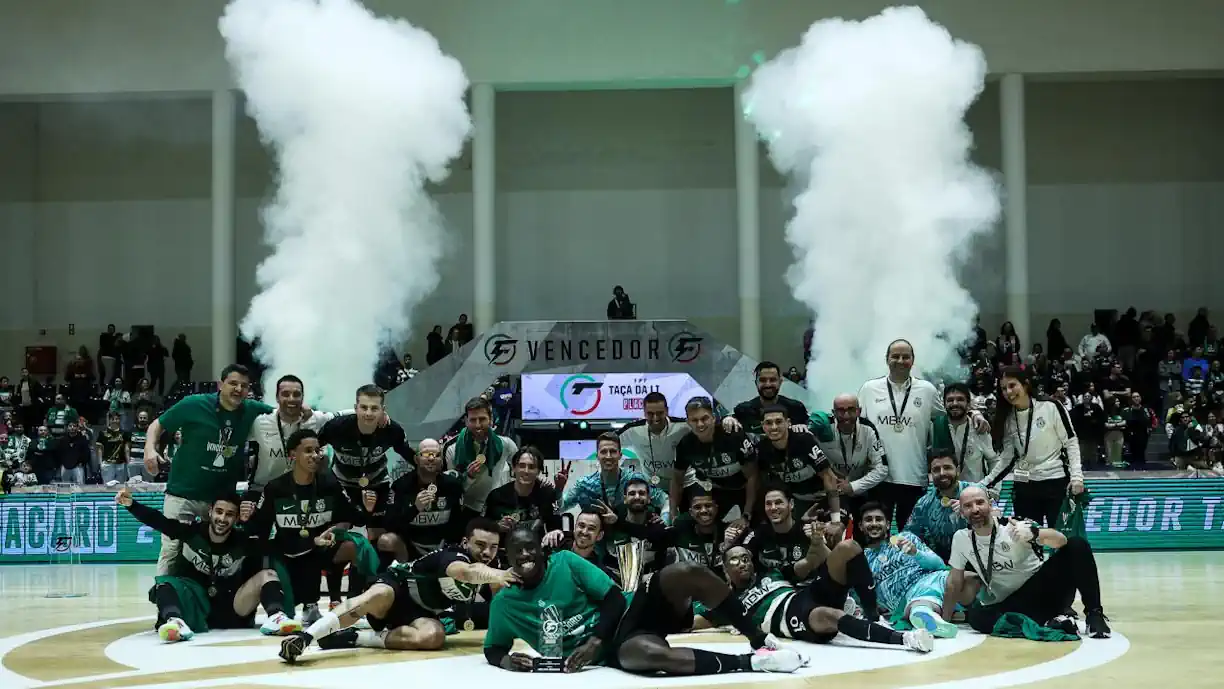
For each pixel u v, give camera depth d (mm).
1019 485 9109
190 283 26578
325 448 9625
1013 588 7551
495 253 26641
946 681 5891
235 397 8422
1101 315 26125
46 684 6184
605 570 8492
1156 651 6879
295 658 6789
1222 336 26203
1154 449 22109
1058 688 5711
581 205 26734
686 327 13328
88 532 15359
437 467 8312
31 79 23453
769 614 7434
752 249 23875
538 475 8539
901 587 8008
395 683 6078
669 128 26688
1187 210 26484
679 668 6160
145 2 23406
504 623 6645
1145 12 23484
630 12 23531
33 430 22156
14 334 26578
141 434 20344
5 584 12430
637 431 9453
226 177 23500
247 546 8219
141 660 6984
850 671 6215
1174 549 15750
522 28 23531
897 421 9398
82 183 26703
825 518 8391
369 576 8320
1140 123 26531
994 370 22109
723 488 8883
